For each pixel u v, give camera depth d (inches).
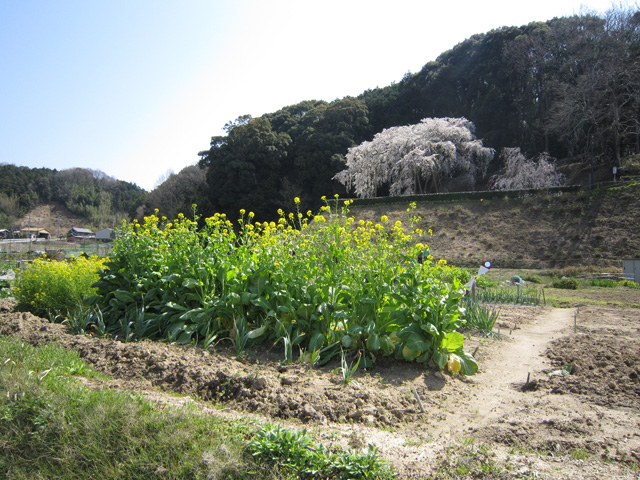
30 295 315.0
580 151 1919.3
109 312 261.9
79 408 133.1
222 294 244.1
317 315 226.4
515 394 190.1
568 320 393.4
